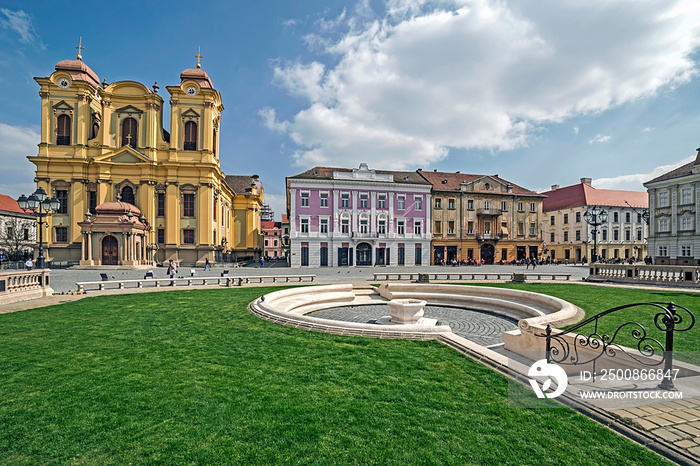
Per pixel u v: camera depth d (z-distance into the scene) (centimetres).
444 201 5069
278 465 326
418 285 1502
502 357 588
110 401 457
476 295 1390
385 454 341
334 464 327
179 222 4597
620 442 353
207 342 742
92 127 4681
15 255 5416
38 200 1542
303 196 4603
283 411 428
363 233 4731
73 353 668
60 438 372
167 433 380
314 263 4594
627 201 6431
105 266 3750
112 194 4462
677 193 4262
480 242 5116
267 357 637
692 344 696
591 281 2188
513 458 331
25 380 530
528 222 5325
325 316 1172
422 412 423
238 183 7575
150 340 762
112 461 334
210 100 4753
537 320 752
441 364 591
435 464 325
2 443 362
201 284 2147
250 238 6600
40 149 4381
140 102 4656
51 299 1390
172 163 4531
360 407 437
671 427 369
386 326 791
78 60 4772
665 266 1862
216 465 327
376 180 4762
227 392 484
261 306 1084
